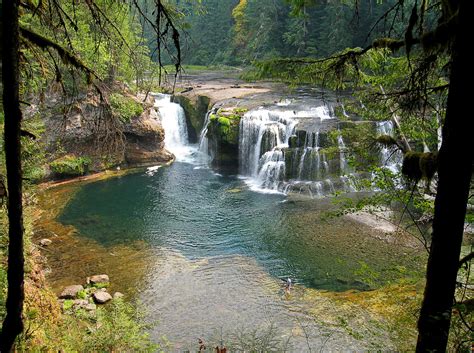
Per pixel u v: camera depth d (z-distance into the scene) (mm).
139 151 27547
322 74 6270
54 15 6594
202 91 34656
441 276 4445
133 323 8758
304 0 5898
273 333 10234
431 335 4535
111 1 5922
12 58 4449
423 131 7965
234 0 54000
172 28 5410
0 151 9711
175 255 15594
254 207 20250
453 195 4238
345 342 10016
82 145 24234
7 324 5070
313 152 22641
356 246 15477
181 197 21797
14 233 4844
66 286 13336
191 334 11016
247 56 43125
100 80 6312
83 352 7703
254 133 25547
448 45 4660
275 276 13922
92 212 19703
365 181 7875
